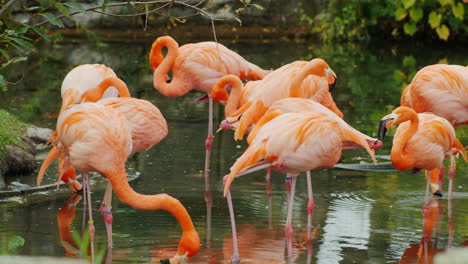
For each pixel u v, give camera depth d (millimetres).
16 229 7961
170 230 8047
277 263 6961
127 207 9008
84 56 23422
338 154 7734
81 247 6625
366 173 10844
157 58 12117
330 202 9273
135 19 28266
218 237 7805
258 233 7969
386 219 8523
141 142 8977
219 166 11195
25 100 16094
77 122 7613
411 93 10711
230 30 28922
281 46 26891
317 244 7582
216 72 11562
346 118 14562
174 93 11727
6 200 9078
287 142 7289
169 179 10367
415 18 25125
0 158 9555
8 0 7664
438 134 8820
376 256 7188
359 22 29375
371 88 18453
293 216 8664
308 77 9898
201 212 8789
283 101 8664
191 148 12359
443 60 23328
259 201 9336
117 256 7141
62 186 9828
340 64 22609
